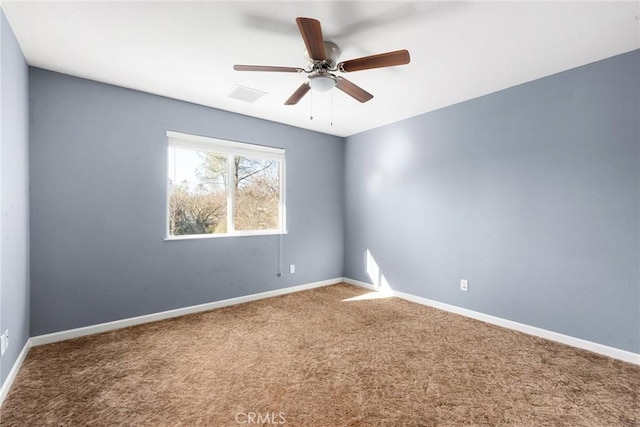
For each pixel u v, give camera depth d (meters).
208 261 3.41
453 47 2.18
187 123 3.26
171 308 3.16
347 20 1.88
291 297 3.89
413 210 3.75
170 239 3.15
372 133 4.27
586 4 1.72
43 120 2.51
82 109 2.68
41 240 2.50
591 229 2.40
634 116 2.21
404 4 1.74
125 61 2.40
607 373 2.07
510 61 2.38
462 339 2.62
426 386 1.92
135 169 2.95
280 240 4.03
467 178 3.21
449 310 3.36
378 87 2.89
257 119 3.80
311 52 1.82
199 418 1.62
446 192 3.40
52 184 2.55
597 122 2.37
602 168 2.35
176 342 2.55
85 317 2.69
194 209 3.42
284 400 1.78
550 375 2.04
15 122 2.04
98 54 2.29
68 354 2.32
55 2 1.71
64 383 1.93
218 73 2.61
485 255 3.06
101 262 2.77
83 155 2.69
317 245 4.43
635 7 1.73
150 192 3.03
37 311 2.48
